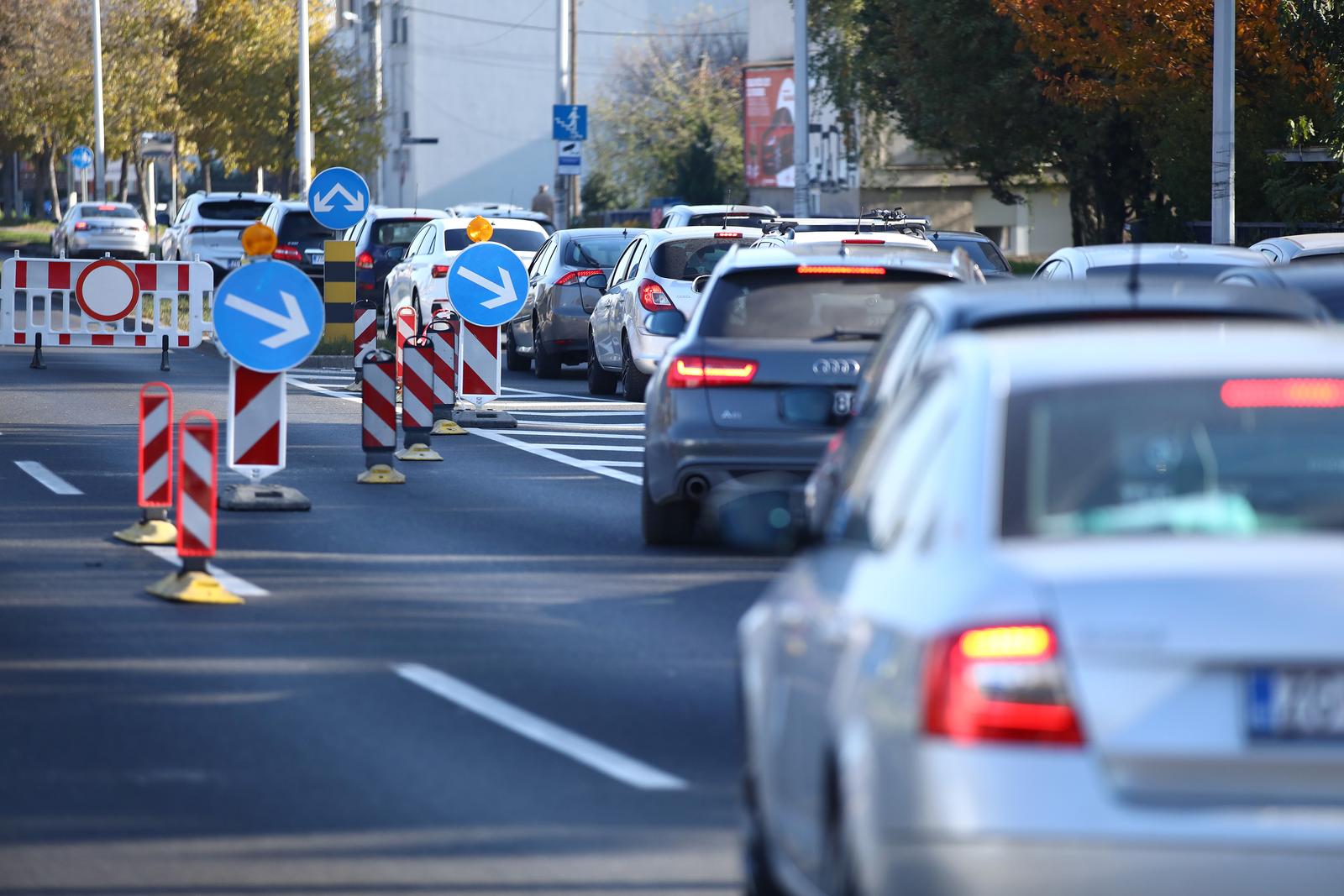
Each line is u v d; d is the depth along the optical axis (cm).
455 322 7075
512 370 10350
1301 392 1602
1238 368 1627
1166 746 1365
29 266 9169
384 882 2100
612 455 6278
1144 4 11050
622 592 3925
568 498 5300
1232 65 8862
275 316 4584
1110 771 1365
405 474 5781
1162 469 1552
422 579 4053
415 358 6091
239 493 5016
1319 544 1445
